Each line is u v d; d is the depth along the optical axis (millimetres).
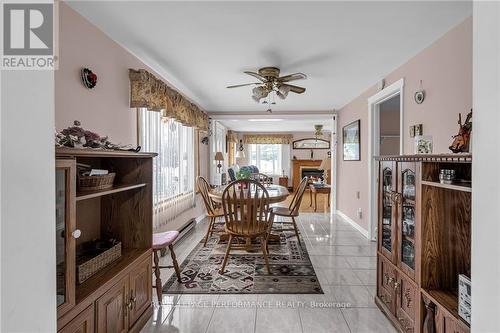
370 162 4016
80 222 1864
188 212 4605
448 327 1436
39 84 740
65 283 1223
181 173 4156
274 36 2393
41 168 739
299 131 10414
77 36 1974
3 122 630
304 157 10492
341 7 1939
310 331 1916
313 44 2551
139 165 2072
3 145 628
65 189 1231
